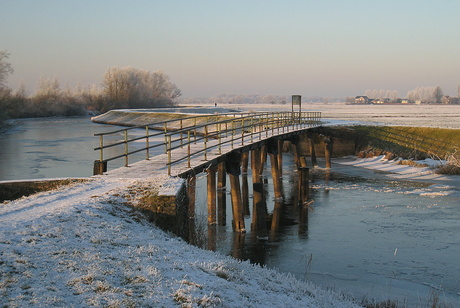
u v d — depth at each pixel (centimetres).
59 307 578
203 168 1658
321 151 4416
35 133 6669
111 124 9112
